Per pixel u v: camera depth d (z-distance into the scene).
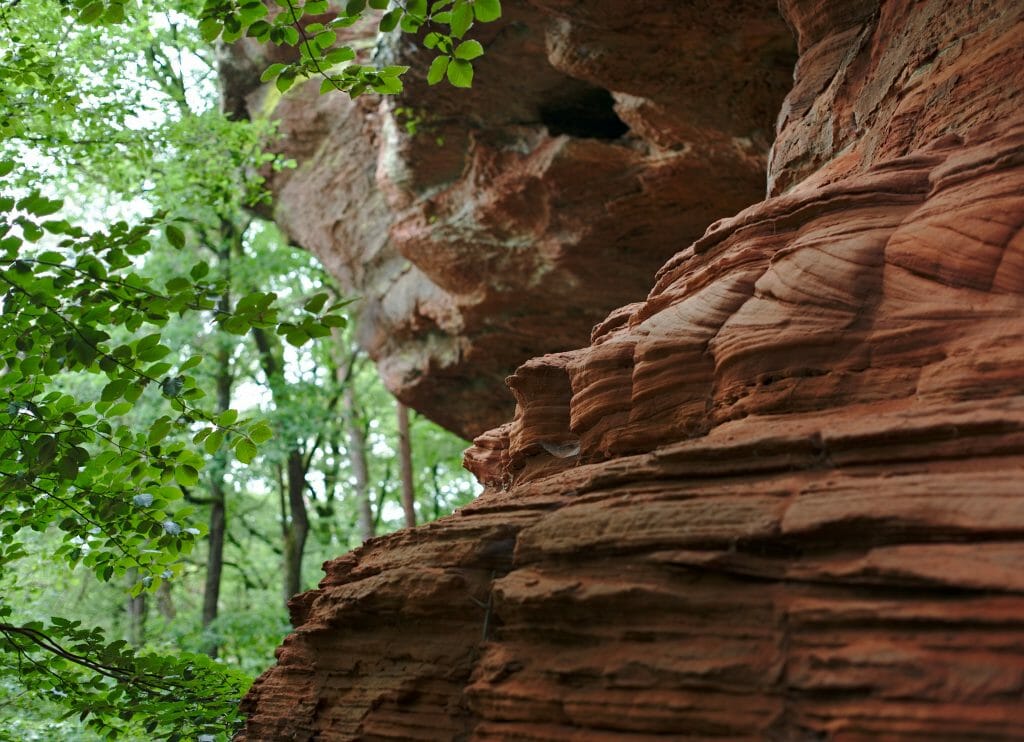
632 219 15.32
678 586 3.87
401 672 4.93
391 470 31.64
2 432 6.22
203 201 15.41
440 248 17.05
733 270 5.18
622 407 5.33
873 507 3.50
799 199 5.07
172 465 6.66
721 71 11.94
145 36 13.50
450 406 20.47
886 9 7.05
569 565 4.29
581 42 11.95
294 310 26.28
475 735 4.37
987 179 4.38
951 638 3.19
